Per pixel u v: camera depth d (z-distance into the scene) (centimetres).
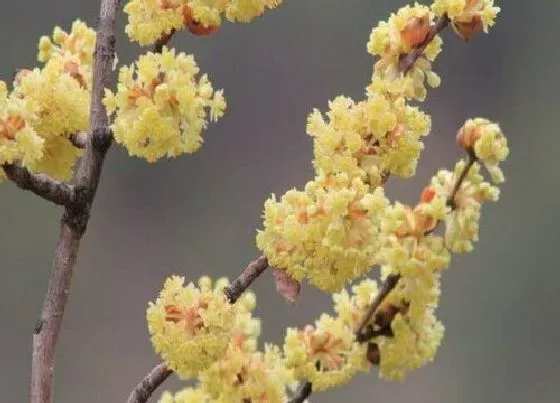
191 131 88
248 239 338
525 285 320
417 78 89
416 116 88
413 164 88
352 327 88
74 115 90
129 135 88
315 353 88
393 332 87
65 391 271
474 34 89
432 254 86
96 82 89
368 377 276
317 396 261
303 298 254
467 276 316
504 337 306
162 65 88
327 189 87
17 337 287
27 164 87
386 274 87
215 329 86
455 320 307
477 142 86
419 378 288
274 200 87
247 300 88
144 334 287
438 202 86
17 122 87
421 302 87
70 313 291
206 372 88
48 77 90
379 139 88
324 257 87
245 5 89
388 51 89
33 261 315
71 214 89
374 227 87
